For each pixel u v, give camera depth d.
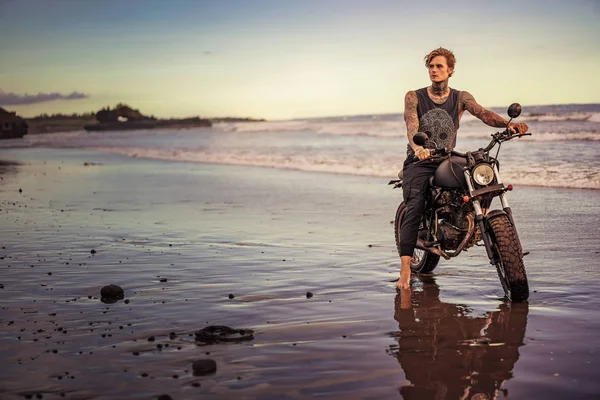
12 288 5.31
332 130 43.88
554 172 13.12
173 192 13.55
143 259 6.53
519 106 4.90
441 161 5.21
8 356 3.61
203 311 4.57
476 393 3.02
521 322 4.20
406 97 5.48
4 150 39.03
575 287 5.10
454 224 5.14
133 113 125.69
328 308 4.64
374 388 3.09
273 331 4.07
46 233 8.20
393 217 9.29
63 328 4.17
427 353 3.61
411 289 5.23
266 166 20.94
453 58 5.36
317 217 9.48
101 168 21.88
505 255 4.73
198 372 3.31
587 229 7.57
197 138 49.12
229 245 7.31
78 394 3.05
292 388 3.10
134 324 4.25
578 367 3.32
